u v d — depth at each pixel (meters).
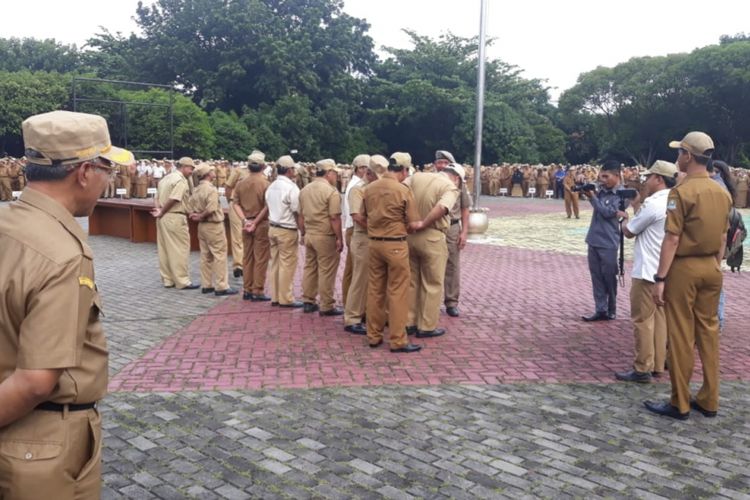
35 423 1.88
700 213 4.36
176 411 4.68
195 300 8.61
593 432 4.37
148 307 8.16
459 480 3.67
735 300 8.80
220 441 4.17
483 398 5.00
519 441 4.21
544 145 53.38
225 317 7.62
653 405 4.77
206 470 3.77
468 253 13.45
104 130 2.06
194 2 48.34
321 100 50.72
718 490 3.59
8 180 23.75
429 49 50.72
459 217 7.68
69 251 1.86
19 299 1.79
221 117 44.41
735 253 6.30
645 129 51.88
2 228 1.86
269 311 7.94
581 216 23.25
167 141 37.88
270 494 3.50
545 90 59.31
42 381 1.76
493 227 19.16
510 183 35.81
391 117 49.84
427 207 6.52
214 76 47.66
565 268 11.58
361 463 3.87
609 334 7.00
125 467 3.80
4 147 40.09
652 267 5.18
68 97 38.72
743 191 26.45
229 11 47.94
